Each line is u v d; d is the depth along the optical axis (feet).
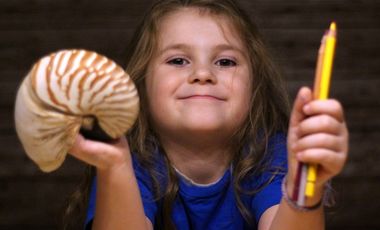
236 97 4.63
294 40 11.58
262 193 4.67
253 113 5.00
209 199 4.79
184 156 4.78
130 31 11.60
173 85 4.59
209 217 4.83
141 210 3.81
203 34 4.71
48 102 3.31
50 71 3.30
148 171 4.77
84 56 3.34
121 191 3.69
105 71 3.30
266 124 5.18
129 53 5.57
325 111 3.21
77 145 3.44
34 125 3.36
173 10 4.94
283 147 5.00
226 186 4.83
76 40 11.66
